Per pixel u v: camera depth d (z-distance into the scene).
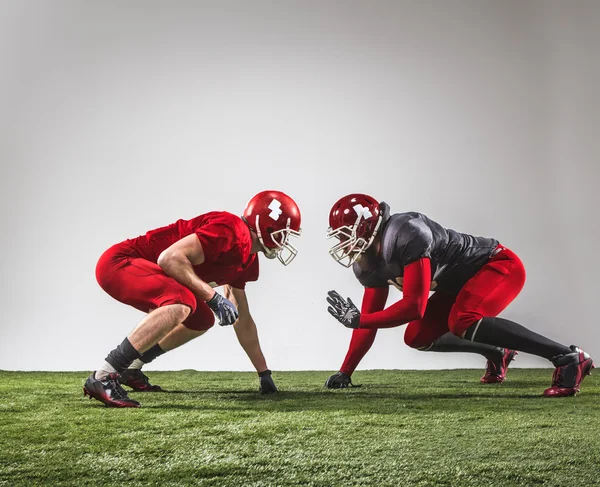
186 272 2.19
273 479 1.39
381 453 1.58
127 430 1.83
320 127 4.77
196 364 4.53
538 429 1.85
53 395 2.53
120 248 2.39
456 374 3.59
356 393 2.68
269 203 2.42
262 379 2.71
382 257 2.62
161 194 4.66
